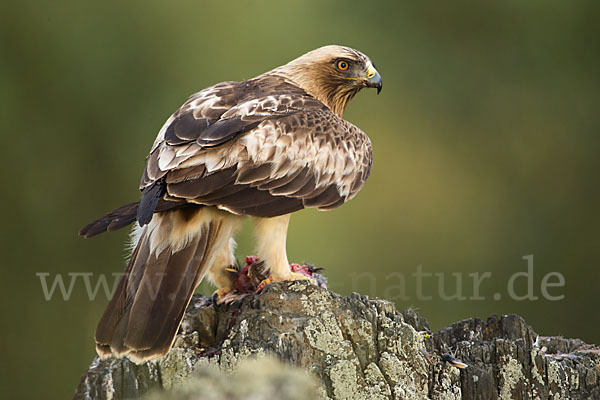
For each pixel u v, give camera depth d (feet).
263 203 22.88
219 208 22.04
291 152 23.66
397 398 19.20
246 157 22.88
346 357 19.12
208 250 21.89
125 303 20.67
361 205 53.16
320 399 18.78
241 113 23.71
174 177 21.97
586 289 53.47
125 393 19.45
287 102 24.89
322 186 24.32
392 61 56.18
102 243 48.03
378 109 55.98
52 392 46.75
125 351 19.83
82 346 47.16
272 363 12.71
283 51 52.34
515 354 19.98
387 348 19.40
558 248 54.49
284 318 19.31
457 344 20.26
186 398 12.68
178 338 20.49
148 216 20.52
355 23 55.31
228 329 20.90
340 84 28.48
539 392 19.92
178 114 23.66
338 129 25.23
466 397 19.74
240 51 51.57
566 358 20.74
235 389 12.49
